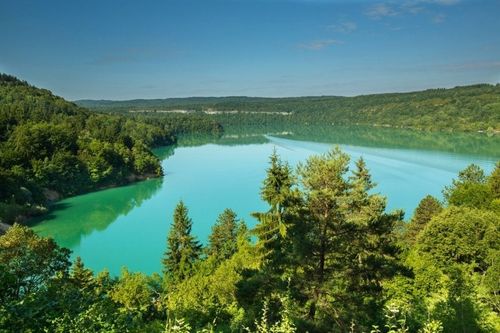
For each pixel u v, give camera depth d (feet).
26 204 296.51
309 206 68.13
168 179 432.66
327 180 66.90
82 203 341.82
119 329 37.96
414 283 100.07
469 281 94.63
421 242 153.89
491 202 184.75
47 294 42.06
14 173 312.91
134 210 313.94
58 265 85.46
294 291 68.03
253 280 74.02
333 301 68.69
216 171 468.34
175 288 135.44
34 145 378.32
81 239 244.83
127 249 226.38
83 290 47.26
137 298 116.26
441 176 376.27
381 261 68.80
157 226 270.46
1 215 260.83
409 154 496.23
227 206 314.35
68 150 409.28
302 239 66.85
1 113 449.89
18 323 36.14
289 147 632.79
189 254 176.35
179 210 180.96
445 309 70.03
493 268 102.53
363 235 68.59
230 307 82.38
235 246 183.42
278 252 73.61
